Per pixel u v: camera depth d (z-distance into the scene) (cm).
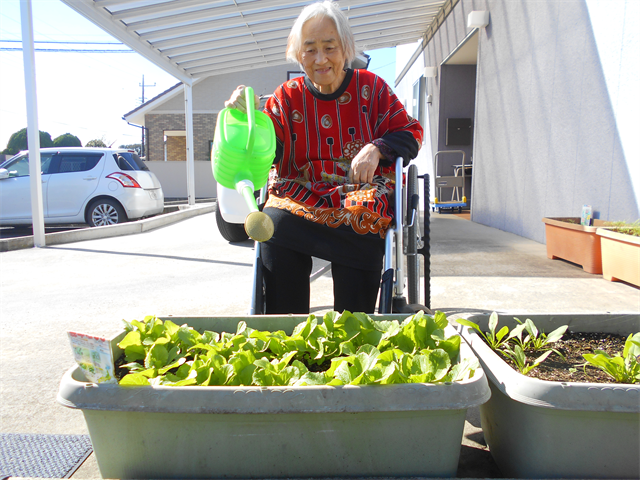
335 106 165
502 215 622
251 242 559
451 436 90
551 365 120
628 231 324
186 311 281
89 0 543
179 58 757
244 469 91
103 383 90
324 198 161
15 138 3716
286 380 98
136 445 91
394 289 156
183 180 1719
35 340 234
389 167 171
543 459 94
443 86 929
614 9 371
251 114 123
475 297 297
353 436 90
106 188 704
